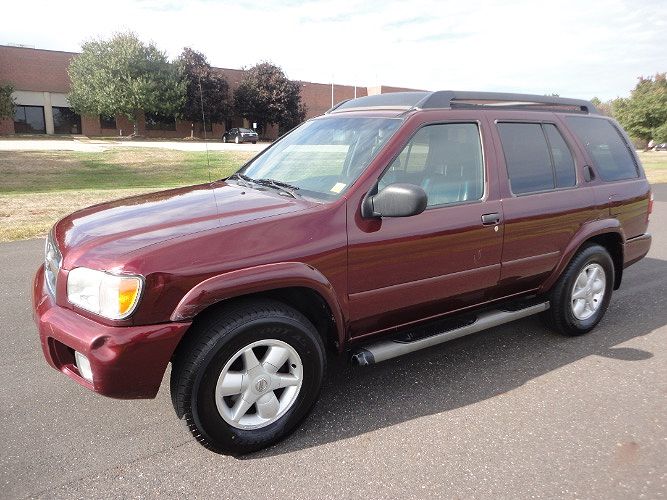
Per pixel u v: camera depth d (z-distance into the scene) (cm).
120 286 249
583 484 266
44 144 3031
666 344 440
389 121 351
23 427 307
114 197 1155
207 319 271
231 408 283
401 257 324
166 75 4459
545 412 333
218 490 259
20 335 429
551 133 421
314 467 277
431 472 274
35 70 4344
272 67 5072
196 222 287
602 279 456
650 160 2956
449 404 341
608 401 347
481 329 377
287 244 285
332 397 347
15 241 749
